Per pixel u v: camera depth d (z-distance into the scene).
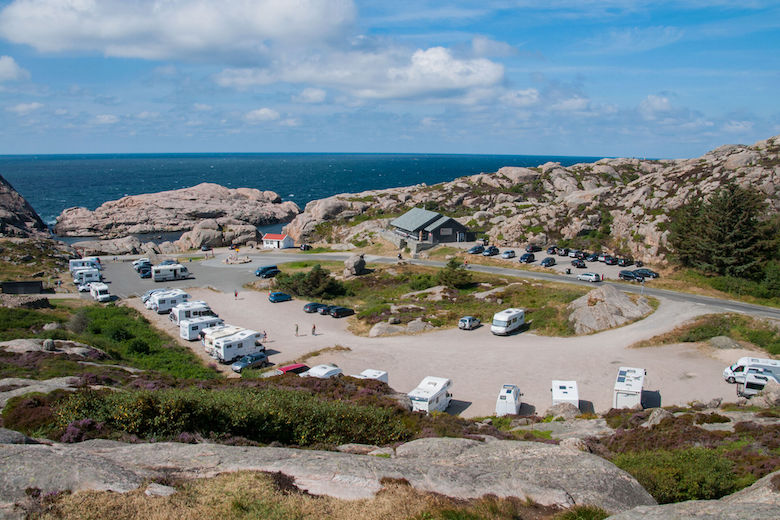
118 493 13.57
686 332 50.88
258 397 24.06
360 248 109.88
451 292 71.81
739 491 15.69
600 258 86.88
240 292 80.31
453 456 17.56
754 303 63.50
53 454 14.65
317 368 42.25
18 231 122.75
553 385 38.81
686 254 76.75
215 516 13.10
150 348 52.81
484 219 117.12
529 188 137.00
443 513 13.38
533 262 87.56
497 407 36.28
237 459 16.11
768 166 86.75
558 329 56.22
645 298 62.41
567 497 14.10
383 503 13.80
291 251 114.31
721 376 41.78
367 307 70.88
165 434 20.27
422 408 35.16
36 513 12.41
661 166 142.88
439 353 50.53
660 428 26.36
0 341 43.44
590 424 31.05
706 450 19.89
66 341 44.53
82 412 21.16
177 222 159.12
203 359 51.41
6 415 21.80
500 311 62.44
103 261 103.94
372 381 33.78
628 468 18.59
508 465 16.02
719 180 88.88
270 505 13.65
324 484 14.80
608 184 133.88
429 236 103.12
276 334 60.00
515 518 13.38
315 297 76.50
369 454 18.69
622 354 47.81
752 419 27.22
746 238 71.00
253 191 196.75
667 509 12.09
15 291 75.31
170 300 68.75
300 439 21.44
